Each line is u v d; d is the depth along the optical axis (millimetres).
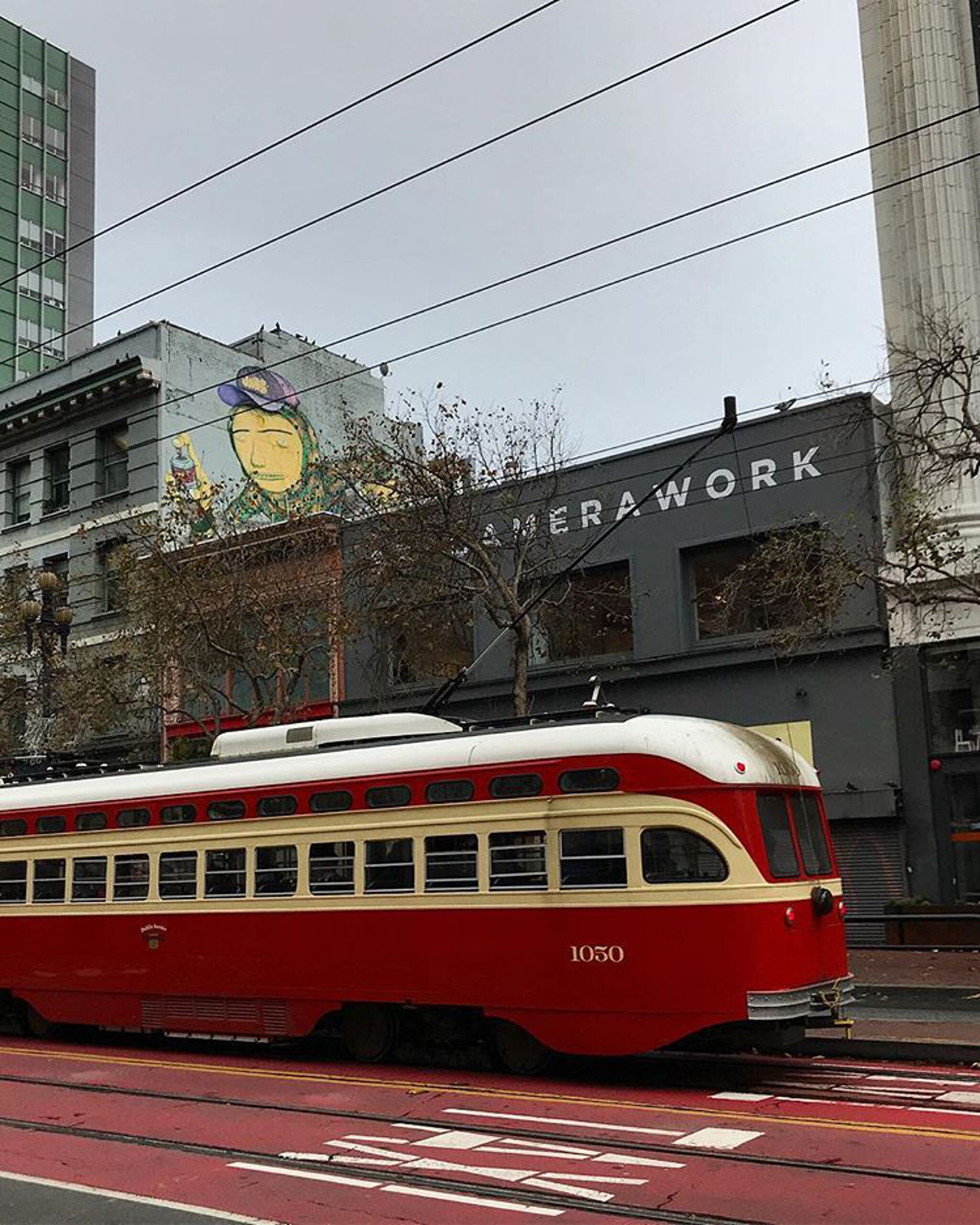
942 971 17922
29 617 27234
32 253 76812
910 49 23250
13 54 78375
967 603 18969
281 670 24641
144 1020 14852
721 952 11102
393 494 23875
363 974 13023
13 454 37844
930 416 21203
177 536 27906
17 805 16641
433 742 13203
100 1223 7453
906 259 22781
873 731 22031
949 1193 7508
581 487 25891
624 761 11828
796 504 23203
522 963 11992
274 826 14023
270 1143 9516
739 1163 8391
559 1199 7664
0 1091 12562
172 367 35219
